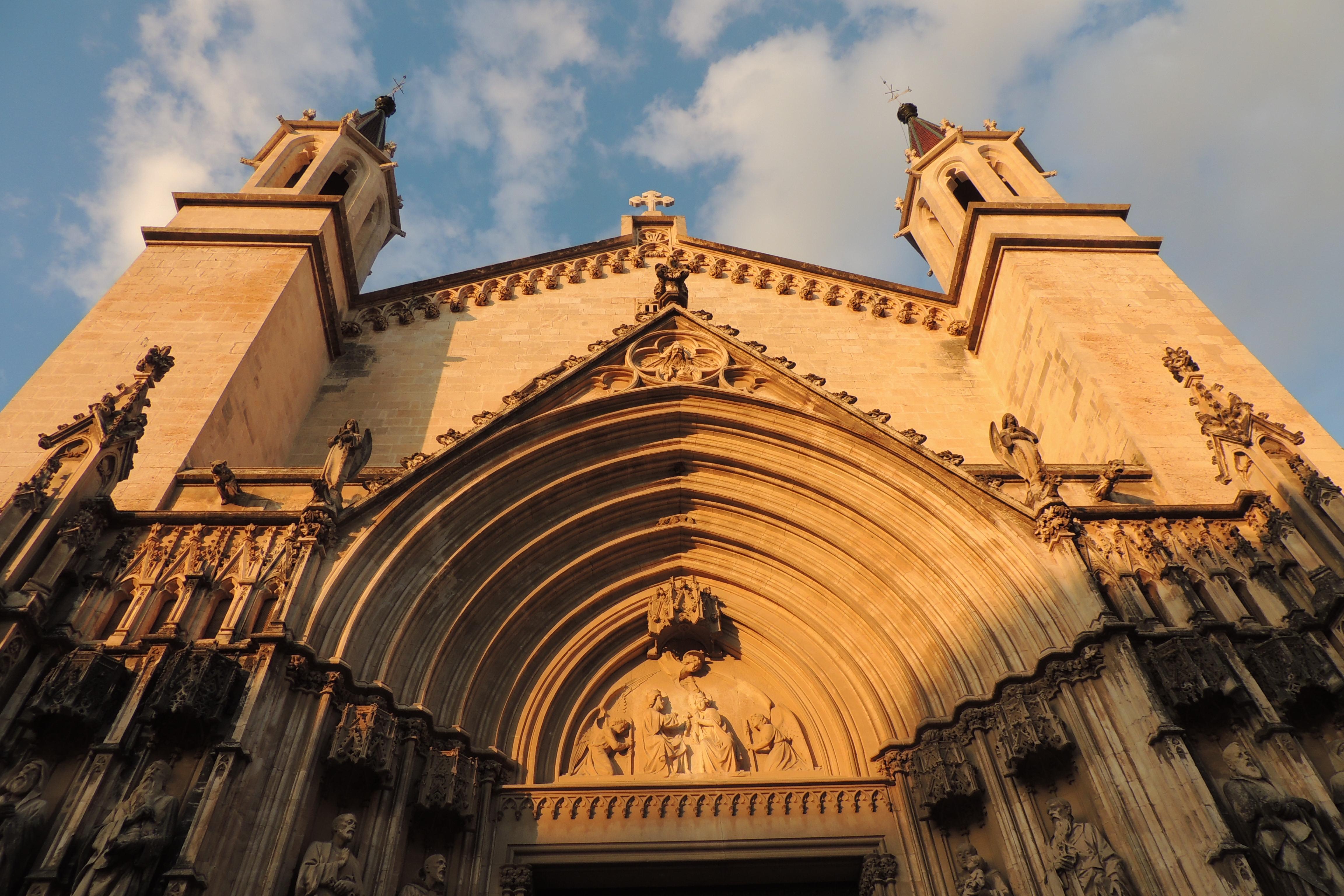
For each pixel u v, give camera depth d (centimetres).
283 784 1172
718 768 1588
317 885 1125
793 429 1795
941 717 1479
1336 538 1374
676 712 1683
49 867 1007
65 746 1137
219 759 1110
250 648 1238
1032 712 1332
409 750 1345
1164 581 1415
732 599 1809
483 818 1422
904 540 1636
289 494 1545
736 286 2617
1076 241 2281
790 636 1745
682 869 1428
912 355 2397
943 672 1515
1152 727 1213
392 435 2081
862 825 1461
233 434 1752
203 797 1078
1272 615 1352
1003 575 1489
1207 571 1427
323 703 1260
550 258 2639
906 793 1471
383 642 1408
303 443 2073
